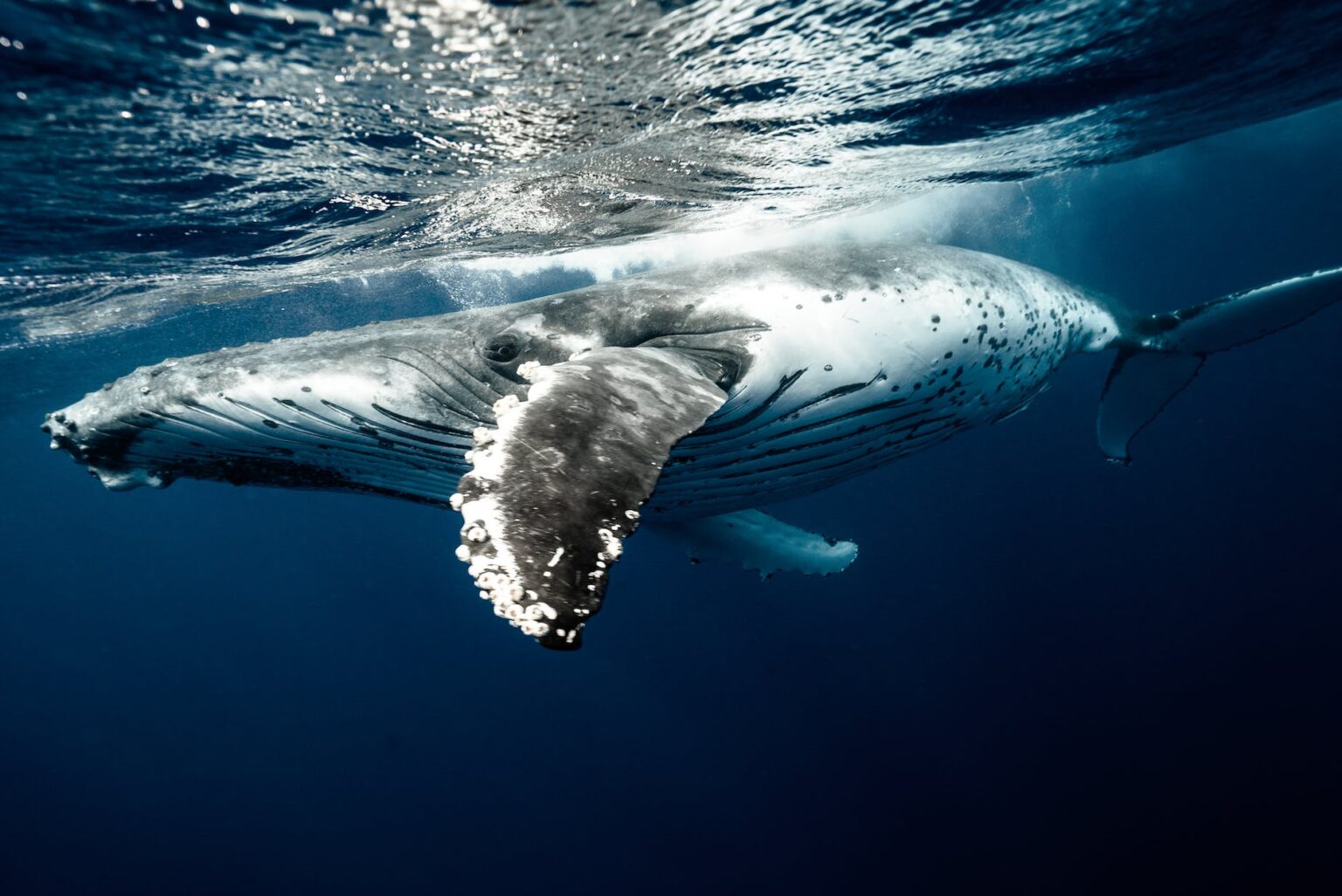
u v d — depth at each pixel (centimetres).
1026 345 598
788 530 725
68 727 4331
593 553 180
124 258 861
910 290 496
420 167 637
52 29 346
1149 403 795
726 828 2378
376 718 3847
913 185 1152
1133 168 2703
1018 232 3047
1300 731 1711
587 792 2795
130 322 1432
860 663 2834
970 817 1958
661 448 229
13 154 514
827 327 459
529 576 170
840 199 1112
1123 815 1719
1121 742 1934
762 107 603
